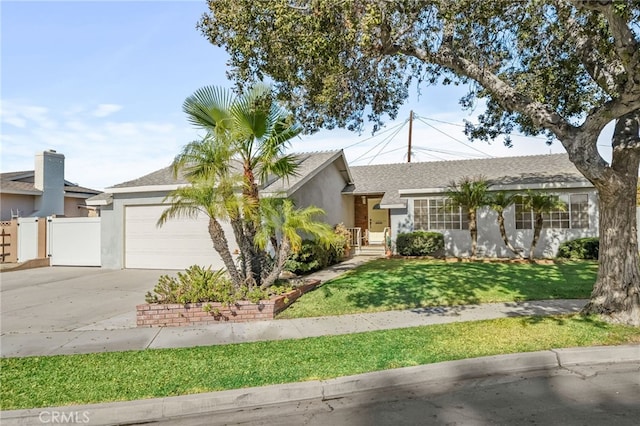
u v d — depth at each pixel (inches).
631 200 250.4
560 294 343.0
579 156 241.6
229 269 310.5
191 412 157.1
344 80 276.7
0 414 147.5
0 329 266.8
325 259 541.0
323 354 206.4
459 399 161.9
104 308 329.1
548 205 557.0
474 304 317.1
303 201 577.0
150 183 562.3
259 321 280.7
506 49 321.1
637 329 233.0
